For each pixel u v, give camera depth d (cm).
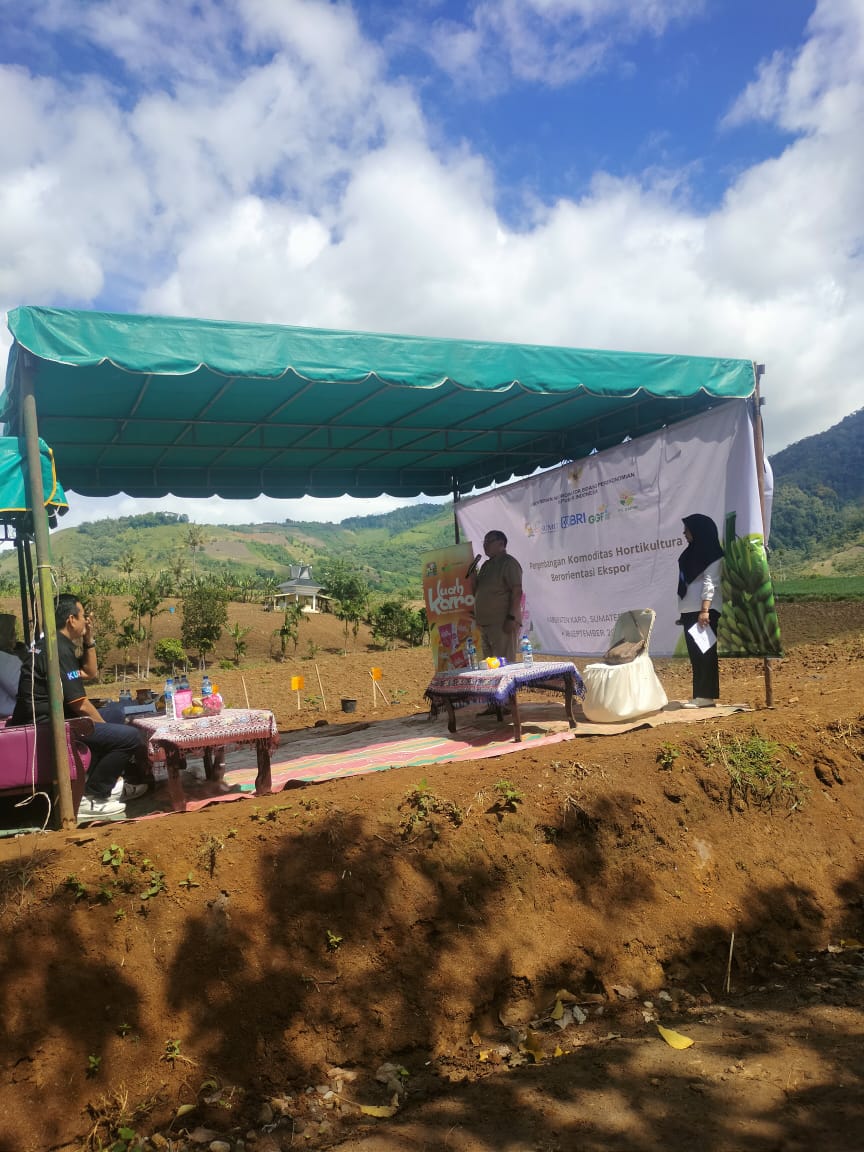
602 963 540
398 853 526
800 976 566
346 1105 430
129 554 5897
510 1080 446
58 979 421
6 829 582
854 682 1043
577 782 611
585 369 754
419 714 1085
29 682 593
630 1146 379
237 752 897
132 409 805
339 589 5103
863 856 668
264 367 615
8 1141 378
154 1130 406
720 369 816
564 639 1107
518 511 1179
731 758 679
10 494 568
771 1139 376
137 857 474
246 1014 450
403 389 788
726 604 857
